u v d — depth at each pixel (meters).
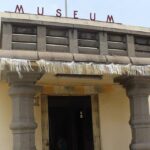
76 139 12.21
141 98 10.49
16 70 8.80
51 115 11.97
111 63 9.68
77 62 9.33
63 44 9.84
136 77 10.35
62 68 9.11
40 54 9.14
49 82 11.41
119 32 10.50
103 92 12.30
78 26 9.98
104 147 12.06
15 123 9.25
